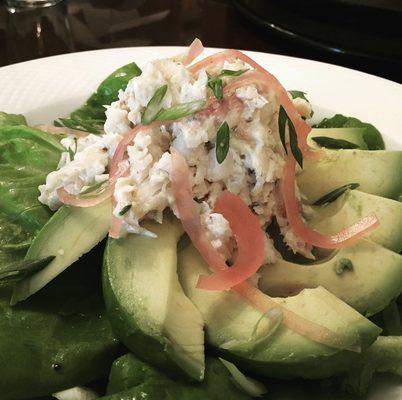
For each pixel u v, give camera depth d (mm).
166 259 224
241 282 224
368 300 238
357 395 231
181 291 223
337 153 287
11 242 253
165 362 208
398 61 422
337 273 241
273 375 219
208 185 238
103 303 242
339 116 346
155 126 234
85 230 232
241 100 238
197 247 226
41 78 370
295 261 253
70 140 286
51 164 282
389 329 250
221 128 228
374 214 252
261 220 248
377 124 352
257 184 240
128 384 212
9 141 292
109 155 243
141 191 226
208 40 469
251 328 217
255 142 239
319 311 219
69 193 241
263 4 468
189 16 508
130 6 525
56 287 239
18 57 442
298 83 375
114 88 348
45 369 220
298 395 231
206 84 233
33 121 355
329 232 259
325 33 433
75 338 229
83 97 367
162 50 402
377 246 246
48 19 498
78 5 523
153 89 235
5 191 263
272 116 247
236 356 215
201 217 231
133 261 222
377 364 232
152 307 212
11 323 226
